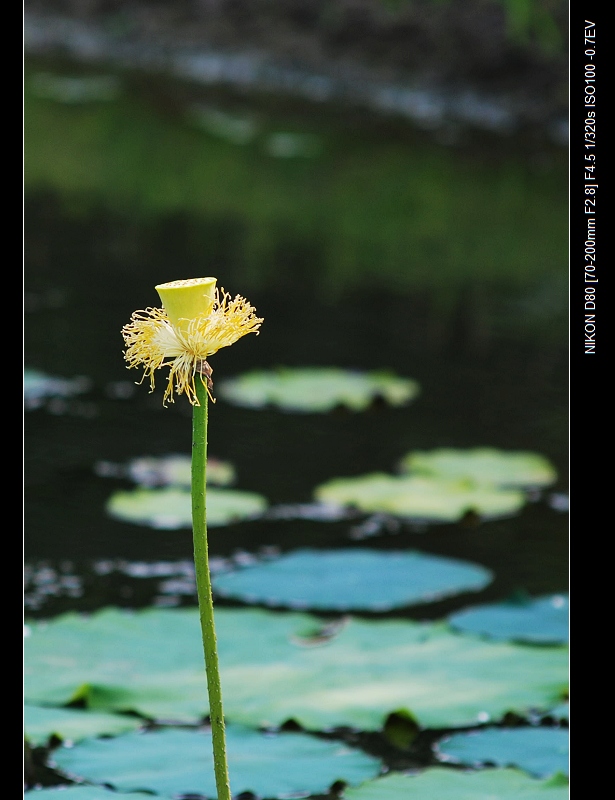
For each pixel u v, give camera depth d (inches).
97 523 267.4
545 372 405.1
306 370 387.2
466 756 165.6
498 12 880.9
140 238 556.1
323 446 327.3
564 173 761.6
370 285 507.8
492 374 400.8
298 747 163.8
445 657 189.9
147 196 656.4
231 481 296.4
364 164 764.0
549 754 165.9
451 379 392.8
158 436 325.7
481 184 725.9
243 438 330.3
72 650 188.4
